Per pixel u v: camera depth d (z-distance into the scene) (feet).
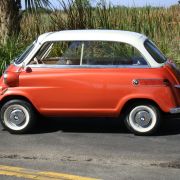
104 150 30.17
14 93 32.91
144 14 52.60
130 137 32.48
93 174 26.89
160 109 32.22
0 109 33.58
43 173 27.07
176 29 52.49
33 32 50.31
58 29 50.21
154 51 32.94
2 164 28.32
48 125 35.17
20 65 33.01
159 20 52.60
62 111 32.68
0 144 31.48
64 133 33.47
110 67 32.32
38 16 49.93
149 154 29.48
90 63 32.53
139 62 32.27
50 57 32.86
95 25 50.72
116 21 51.42
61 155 29.50
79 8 50.57
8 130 33.45
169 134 33.01
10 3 49.08
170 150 30.09
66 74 32.48
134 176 26.63
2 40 49.03
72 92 32.45
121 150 30.12
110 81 32.17
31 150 30.37
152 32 52.13
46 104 32.76
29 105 33.17
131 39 32.53
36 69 32.78
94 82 32.27
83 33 33.04
